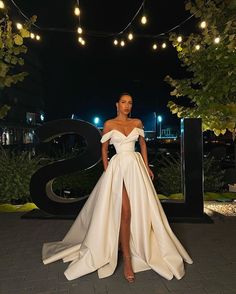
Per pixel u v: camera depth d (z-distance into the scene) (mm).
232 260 4023
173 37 7391
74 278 3500
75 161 6223
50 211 6230
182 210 5988
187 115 7418
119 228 3641
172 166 8570
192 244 4633
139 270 3650
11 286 3379
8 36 5059
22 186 7789
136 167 3752
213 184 8516
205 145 22203
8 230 5391
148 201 3711
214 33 6336
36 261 4020
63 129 6250
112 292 3221
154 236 3730
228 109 6496
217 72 6684
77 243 4176
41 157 8961
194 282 3416
